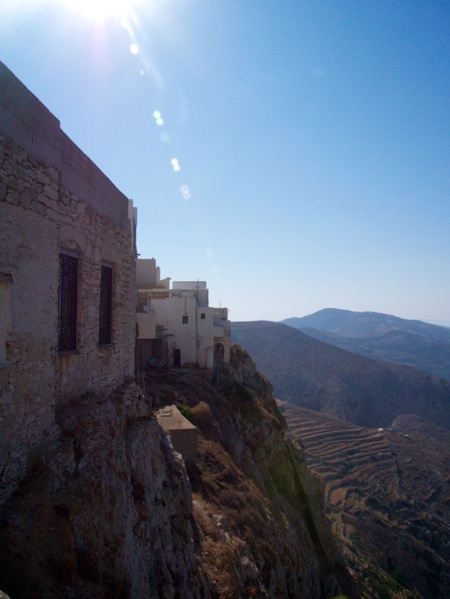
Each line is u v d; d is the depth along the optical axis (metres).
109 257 9.02
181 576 7.66
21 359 5.38
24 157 5.55
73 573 4.71
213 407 26.59
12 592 4.07
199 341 38.16
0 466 4.91
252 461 24.95
